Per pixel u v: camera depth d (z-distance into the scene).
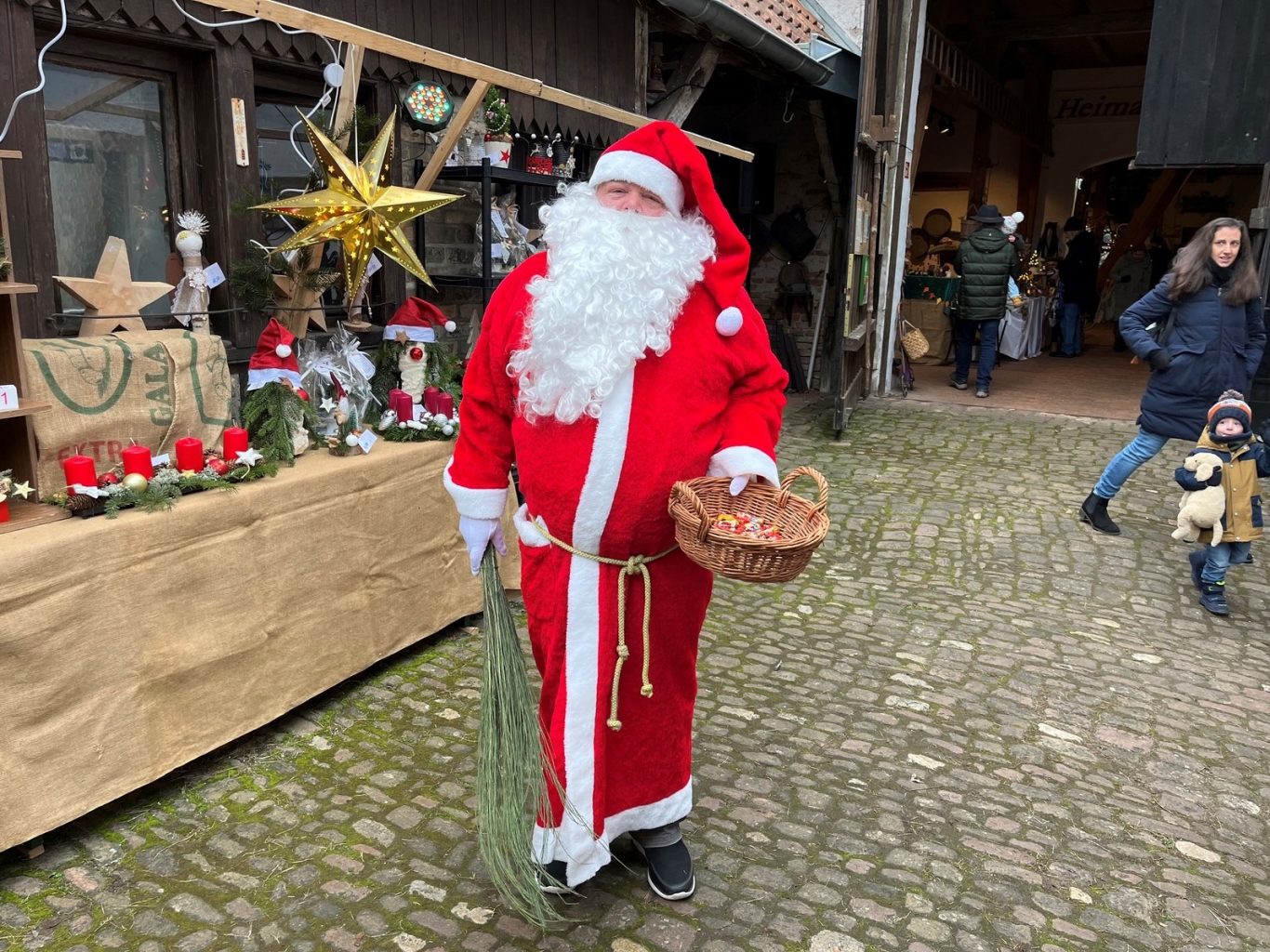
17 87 2.71
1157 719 3.26
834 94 7.95
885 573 4.55
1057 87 15.32
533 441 1.97
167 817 2.52
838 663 3.61
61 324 2.94
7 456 2.45
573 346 1.87
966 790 2.80
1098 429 7.32
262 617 2.76
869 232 7.91
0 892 2.22
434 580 3.45
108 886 2.26
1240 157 6.87
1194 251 4.61
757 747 3.00
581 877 2.17
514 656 2.12
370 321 4.14
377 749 2.88
